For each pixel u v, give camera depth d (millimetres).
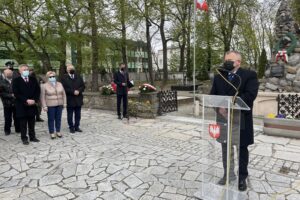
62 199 3789
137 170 4738
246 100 3518
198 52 23984
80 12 13891
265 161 5086
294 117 7062
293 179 4281
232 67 3592
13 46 16094
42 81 8805
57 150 5953
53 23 12398
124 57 22438
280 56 9875
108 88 11328
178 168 4805
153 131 7629
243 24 22125
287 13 9977
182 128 7945
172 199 3732
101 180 4371
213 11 21500
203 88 16641
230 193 3492
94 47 16297
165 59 24609
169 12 21500
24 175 4637
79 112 7613
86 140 6742
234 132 3412
